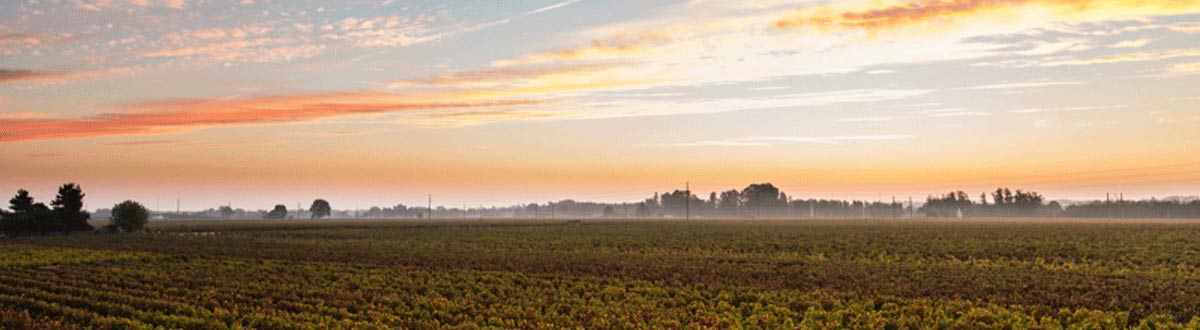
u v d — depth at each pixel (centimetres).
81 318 2895
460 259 5634
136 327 2689
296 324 2689
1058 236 9150
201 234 10244
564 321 2834
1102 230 11044
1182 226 13000
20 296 3456
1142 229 11406
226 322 2855
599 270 4784
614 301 3341
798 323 2892
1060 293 3650
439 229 12131
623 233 10431
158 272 4609
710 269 4809
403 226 13800
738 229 11944
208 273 4544
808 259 5819
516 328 2702
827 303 3247
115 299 3381
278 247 7150
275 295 3488
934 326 2722
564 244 7850
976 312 2933
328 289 3706
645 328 2639
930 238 8762
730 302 3388
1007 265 5278
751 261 5541
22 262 5212
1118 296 3494
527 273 4616
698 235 9750
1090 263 5669
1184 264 5225
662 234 10062
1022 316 2930
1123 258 5750
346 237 9469
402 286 3878
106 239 8700
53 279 4153
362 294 3572
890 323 2777
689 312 3050
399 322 2819
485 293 3597
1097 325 2748
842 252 6656
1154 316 2941
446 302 3247
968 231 10800
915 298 3528
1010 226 13362
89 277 4250
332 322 2798
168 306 3177
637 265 5106
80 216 10638
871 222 17362
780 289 3812
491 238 9050
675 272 4653
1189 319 3062
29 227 9900
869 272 4656
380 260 5600
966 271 4712
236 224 15638
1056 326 2736
